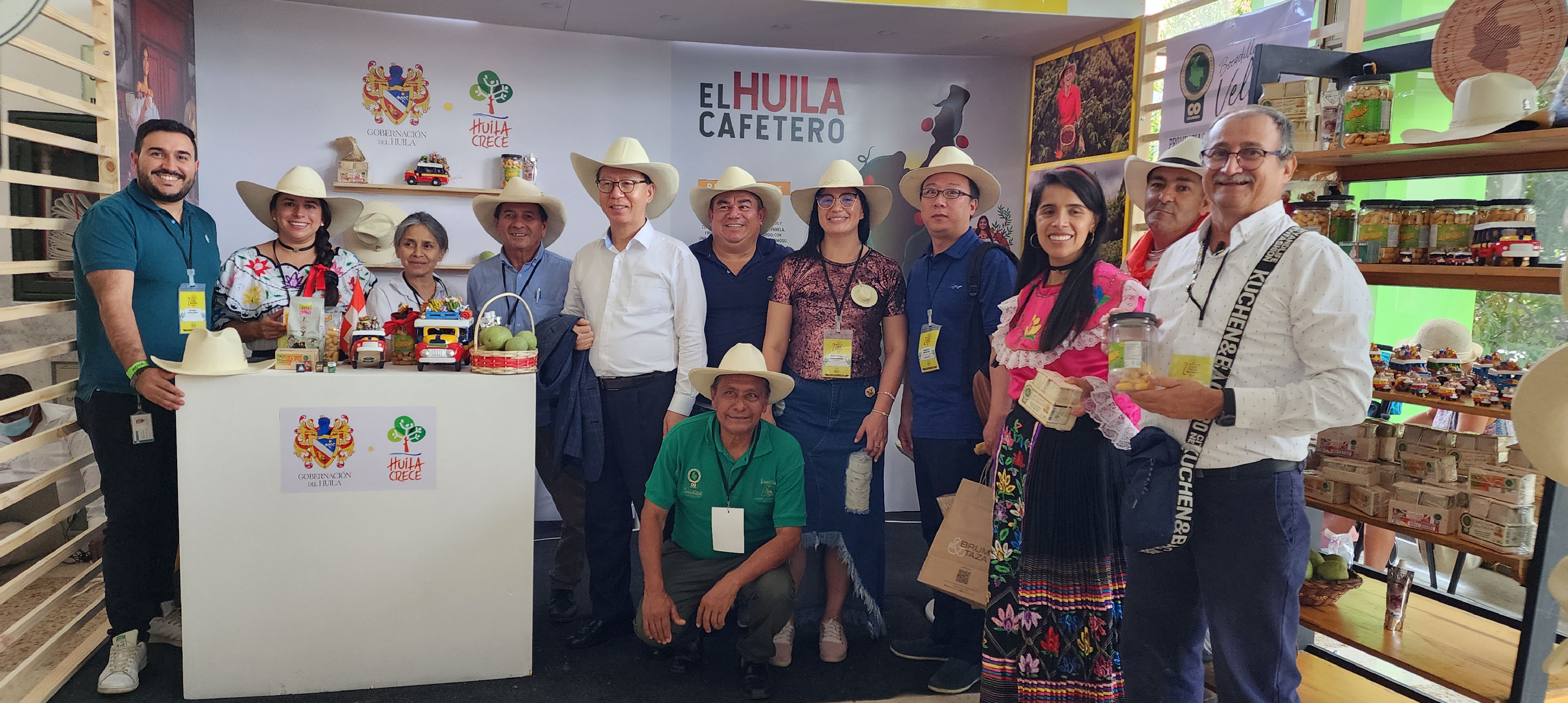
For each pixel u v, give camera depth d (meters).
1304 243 1.91
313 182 3.30
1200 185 2.76
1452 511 2.50
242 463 2.62
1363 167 2.82
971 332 2.87
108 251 2.71
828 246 3.09
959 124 4.84
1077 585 2.29
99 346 2.80
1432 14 3.52
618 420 3.11
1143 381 1.92
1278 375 1.94
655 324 3.10
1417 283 2.61
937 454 2.96
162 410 2.91
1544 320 2.90
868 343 3.06
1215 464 2.00
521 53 4.46
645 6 3.98
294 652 2.71
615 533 3.21
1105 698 2.31
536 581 3.91
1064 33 4.30
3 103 3.41
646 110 4.61
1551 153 2.37
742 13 4.05
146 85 3.58
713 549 2.91
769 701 2.80
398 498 2.72
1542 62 2.33
